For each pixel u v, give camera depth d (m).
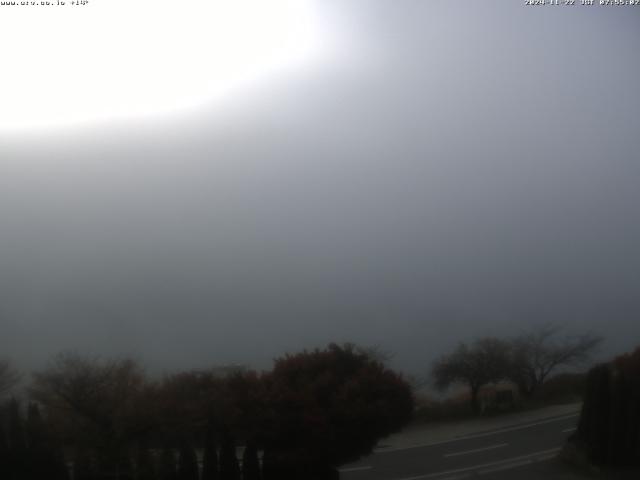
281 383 9.95
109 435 9.74
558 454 11.62
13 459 9.62
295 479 9.51
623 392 10.98
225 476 9.34
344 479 10.97
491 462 11.40
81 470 9.61
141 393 10.16
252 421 9.47
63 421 10.03
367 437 9.82
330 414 9.58
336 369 10.41
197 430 9.53
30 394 10.41
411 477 10.77
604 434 10.91
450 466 11.34
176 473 9.43
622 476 10.50
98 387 10.37
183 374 10.98
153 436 9.70
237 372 10.47
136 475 9.49
